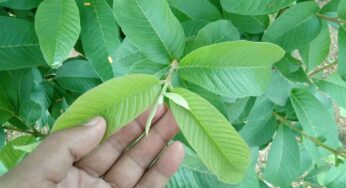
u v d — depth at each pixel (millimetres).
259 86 213
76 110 188
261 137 332
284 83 305
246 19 276
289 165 337
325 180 377
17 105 302
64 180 255
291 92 310
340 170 371
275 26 260
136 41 223
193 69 215
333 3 262
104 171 276
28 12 301
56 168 229
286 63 282
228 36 249
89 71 314
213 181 279
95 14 265
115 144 274
